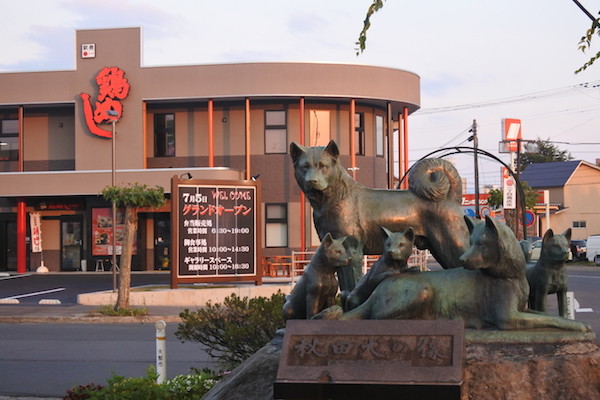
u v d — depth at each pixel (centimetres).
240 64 3275
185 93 3316
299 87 3269
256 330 847
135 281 2903
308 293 606
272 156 3434
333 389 446
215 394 544
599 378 462
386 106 3506
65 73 3388
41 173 3259
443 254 652
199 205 2116
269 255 3409
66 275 3281
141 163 3353
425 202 657
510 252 492
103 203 3453
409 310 496
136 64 3350
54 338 1568
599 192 5938
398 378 434
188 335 908
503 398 454
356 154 3516
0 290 2683
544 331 488
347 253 607
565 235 623
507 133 4712
